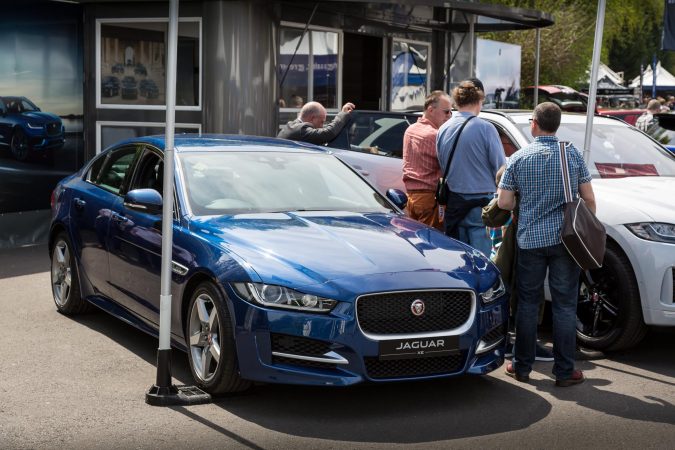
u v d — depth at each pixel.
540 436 4.93
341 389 5.75
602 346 6.71
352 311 5.08
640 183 7.29
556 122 5.86
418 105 16.56
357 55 16.98
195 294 5.60
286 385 5.79
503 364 6.21
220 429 4.98
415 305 5.19
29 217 11.39
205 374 5.54
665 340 7.29
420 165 7.48
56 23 11.67
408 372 5.25
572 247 5.68
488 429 5.05
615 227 6.52
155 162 6.70
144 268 6.25
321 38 13.68
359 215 6.33
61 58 11.77
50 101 11.62
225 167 6.55
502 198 5.95
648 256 6.36
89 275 7.18
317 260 5.33
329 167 6.95
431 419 5.21
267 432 4.95
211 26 11.77
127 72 12.11
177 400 5.38
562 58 38.31
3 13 10.89
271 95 12.29
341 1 12.22
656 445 4.81
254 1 11.80
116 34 12.09
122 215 6.66
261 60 12.02
